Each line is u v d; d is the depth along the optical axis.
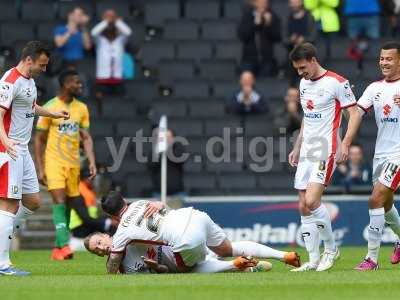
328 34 68.31
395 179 35.09
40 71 34.38
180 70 67.44
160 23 70.62
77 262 42.44
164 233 32.62
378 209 35.19
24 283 30.22
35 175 35.91
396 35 69.00
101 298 26.22
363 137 62.84
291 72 65.75
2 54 68.31
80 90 44.94
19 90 33.91
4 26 69.00
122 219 32.78
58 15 71.31
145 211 32.78
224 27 69.69
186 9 71.31
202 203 54.28
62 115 36.75
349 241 54.50
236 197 54.75
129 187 60.06
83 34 66.56
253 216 54.41
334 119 34.47
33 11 71.25
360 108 35.69
